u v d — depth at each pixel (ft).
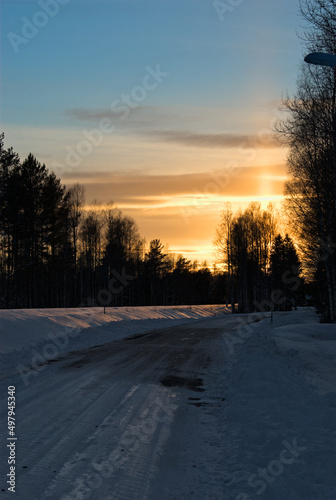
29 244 161.07
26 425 26.14
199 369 47.70
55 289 221.05
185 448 22.93
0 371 43.91
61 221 165.07
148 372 45.21
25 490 17.51
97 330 88.07
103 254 224.53
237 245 214.48
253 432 24.07
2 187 135.03
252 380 36.99
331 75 70.85
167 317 150.51
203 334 91.30
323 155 79.25
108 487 18.07
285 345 69.00
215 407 31.63
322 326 98.43
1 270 210.59
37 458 20.98
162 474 19.54
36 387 36.76
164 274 326.44
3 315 72.49
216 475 19.48
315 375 42.39
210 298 404.57
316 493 16.78
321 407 28.22
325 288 144.56
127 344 70.79
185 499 17.16
